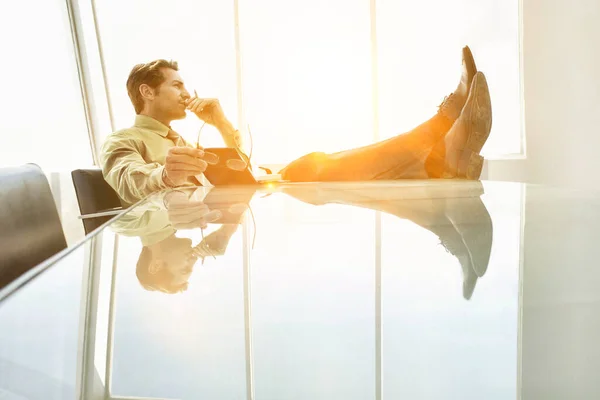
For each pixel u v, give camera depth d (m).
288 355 0.21
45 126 3.58
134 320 0.26
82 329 0.24
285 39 4.32
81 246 0.44
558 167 3.80
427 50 4.16
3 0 3.07
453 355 0.20
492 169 3.77
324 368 0.19
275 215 0.67
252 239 0.49
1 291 0.29
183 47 4.23
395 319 0.25
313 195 0.98
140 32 4.21
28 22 3.40
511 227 0.49
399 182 1.35
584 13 3.71
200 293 0.31
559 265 0.34
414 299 0.28
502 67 3.99
